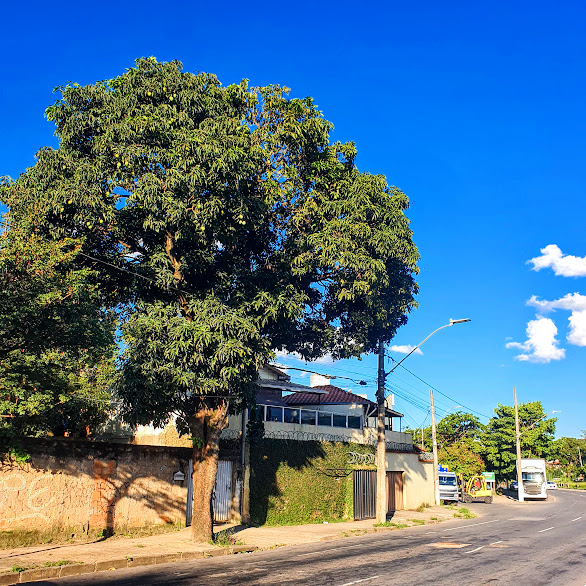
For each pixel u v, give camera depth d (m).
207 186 16.30
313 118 19.28
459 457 60.47
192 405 18.77
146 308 16.52
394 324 22.44
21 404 14.92
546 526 27.00
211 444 18.62
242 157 16.73
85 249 17.56
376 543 19.92
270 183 18.55
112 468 18.47
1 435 15.45
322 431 31.41
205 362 16.05
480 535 22.66
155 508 19.70
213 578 12.57
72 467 17.27
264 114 19.72
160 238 17.77
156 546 16.81
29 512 16.06
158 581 12.17
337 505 28.09
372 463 30.81
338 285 19.66
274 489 25.19
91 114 16.72
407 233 20.33
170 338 15.96
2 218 14.81
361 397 38.72
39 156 16.30
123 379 16.09
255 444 24.75
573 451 119.88
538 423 72.94
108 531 18.06
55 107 17.05
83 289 14.84
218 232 17.64
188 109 17.20
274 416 31.03
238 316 16.66
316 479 27.23
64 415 20.91
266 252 20.39
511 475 72.62
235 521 23.64
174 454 20.67
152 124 15.95
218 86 19.03
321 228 19.00
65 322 14.48
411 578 12.68
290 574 13.16
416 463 39.28
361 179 20.17
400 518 30.42
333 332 21.45
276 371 35.78
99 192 15.62
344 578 12.60
